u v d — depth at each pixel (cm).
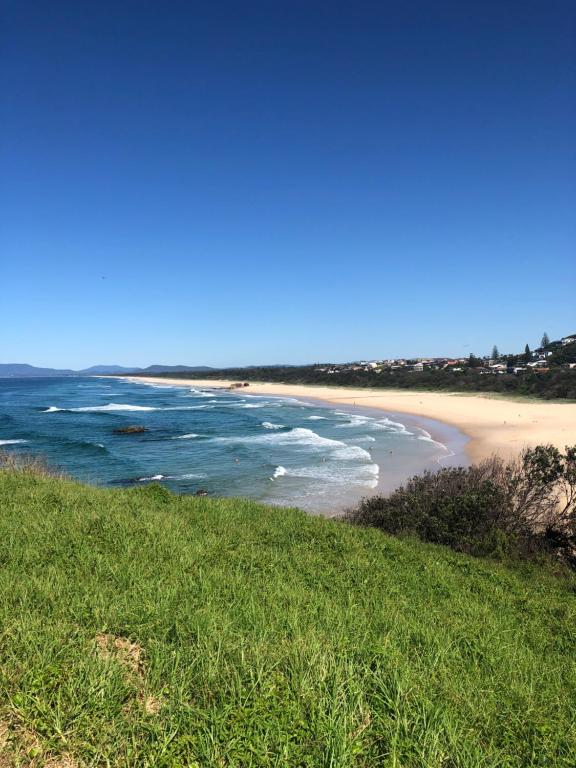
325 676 339
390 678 354
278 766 260
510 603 679
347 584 632
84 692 299
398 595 624
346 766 264
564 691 423
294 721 291
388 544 904
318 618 475
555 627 616
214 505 1075
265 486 2123
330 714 302
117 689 307
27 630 358
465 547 1025
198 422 4812
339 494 1972
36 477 1135
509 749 312
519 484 1212
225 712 291
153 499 1055
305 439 3588
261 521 969
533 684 419
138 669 345
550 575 905
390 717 312
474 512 1088
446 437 3609
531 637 566
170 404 7400
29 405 7044
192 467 2567
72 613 404
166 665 341
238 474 2378
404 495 1233
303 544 814
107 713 286
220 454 2964
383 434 3841
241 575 575
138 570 535
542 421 4053
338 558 762
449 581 743
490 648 483
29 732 270
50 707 284
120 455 2936
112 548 619
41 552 564
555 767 299
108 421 4884
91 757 259
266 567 650
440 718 315
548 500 1169
